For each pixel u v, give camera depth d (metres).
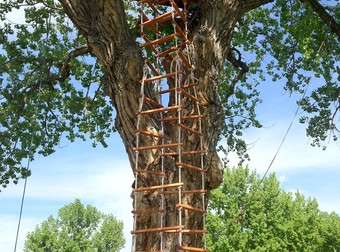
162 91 3.21
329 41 5.01
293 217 17.00
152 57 5.19
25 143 5.04
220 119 3.39
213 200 15.56
